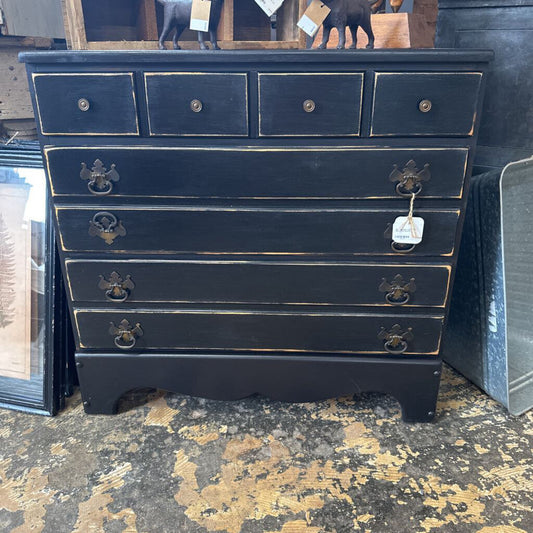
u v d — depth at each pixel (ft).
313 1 4.43
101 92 4.36
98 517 4.52
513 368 5.72
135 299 5.24
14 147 6.00
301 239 4.87
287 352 5.45
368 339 5.32
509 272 5.34
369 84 4.27
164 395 6.21
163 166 4.62
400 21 5.18
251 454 5.24
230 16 5.00
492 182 5.22
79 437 5.49
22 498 4.71
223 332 5.37
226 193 4.71
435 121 4.37
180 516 4.53
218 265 5.04
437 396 5.78
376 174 4.57
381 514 4.54
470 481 4.88
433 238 4.82
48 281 5.65
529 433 5.50
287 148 4.50
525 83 5.98
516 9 5.77
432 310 5.16
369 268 4.98
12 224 5.76
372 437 5.48
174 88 4.33
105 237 4.93
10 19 7.41
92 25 5.62
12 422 5.72
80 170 4.67
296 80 4.26
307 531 4.38
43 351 5.79
